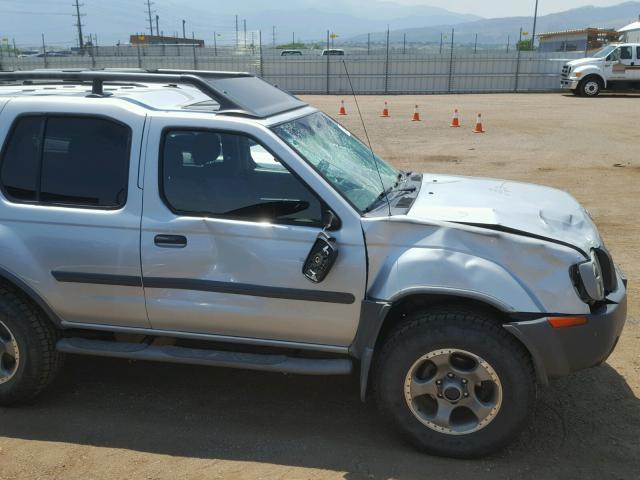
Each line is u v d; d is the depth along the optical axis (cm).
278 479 326
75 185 373
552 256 323
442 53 3484
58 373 404
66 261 370
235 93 378
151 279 361
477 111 2288
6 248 373
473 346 323
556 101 2695
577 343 322
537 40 5653
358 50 3856
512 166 1241
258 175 355
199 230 353
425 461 340
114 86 461
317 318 347
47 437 367
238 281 351
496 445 332
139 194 362
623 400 399
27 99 384
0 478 330
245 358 363
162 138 363
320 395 414
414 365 333
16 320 379
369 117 2144
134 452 352
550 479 324
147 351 375
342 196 344
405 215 346
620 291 351
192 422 382
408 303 350
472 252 327
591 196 967
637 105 2425
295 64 3588
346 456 346
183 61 3841
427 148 1476
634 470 331
